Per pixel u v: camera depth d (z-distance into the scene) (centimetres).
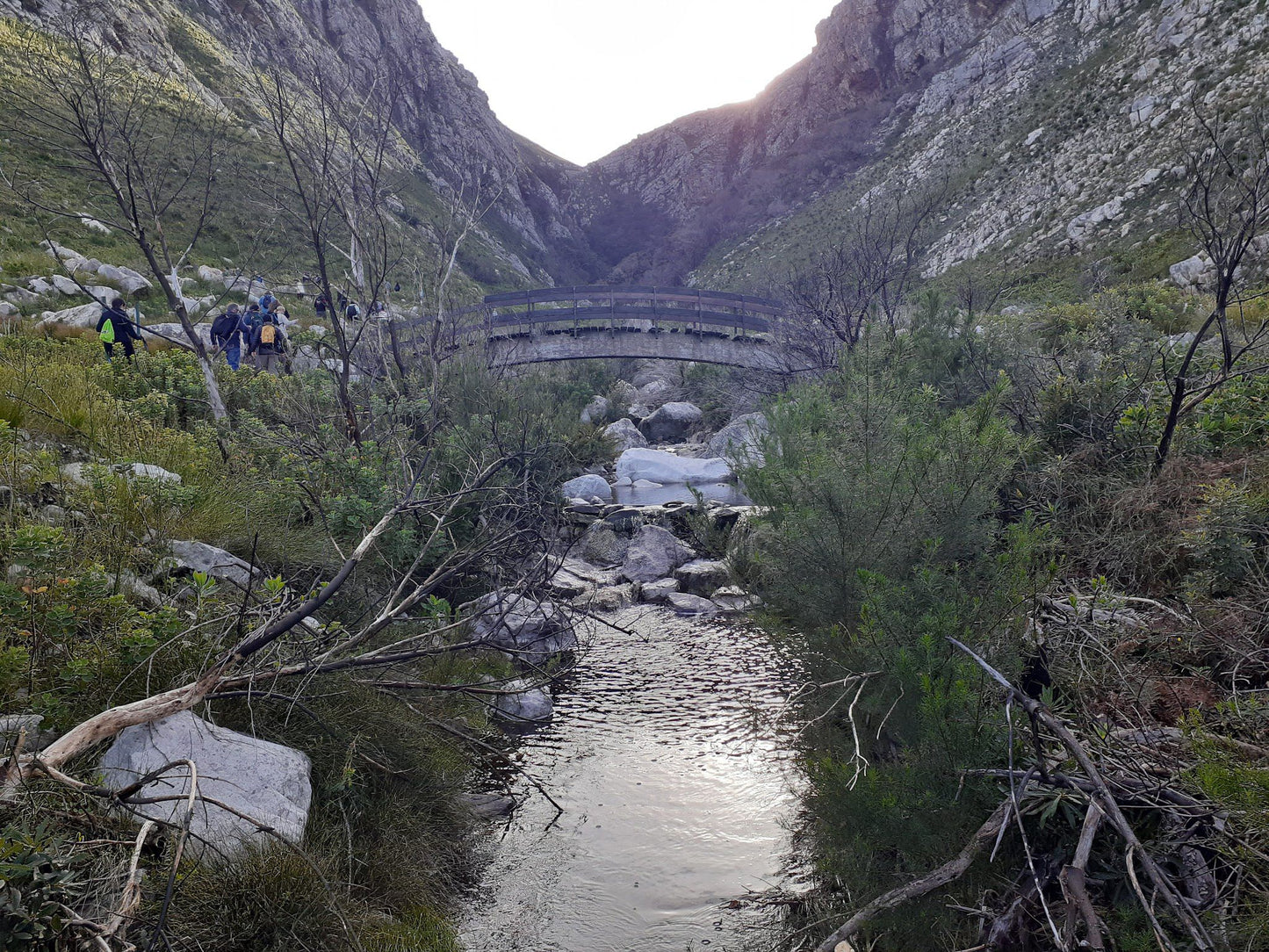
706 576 870
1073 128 5569
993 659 331
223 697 372
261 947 281
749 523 795
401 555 611
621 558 968
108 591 402
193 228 2580
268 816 317
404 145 7269
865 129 15038
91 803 282
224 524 571
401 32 11881
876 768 315
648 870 390
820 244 2567
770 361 1925
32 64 859
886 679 343
